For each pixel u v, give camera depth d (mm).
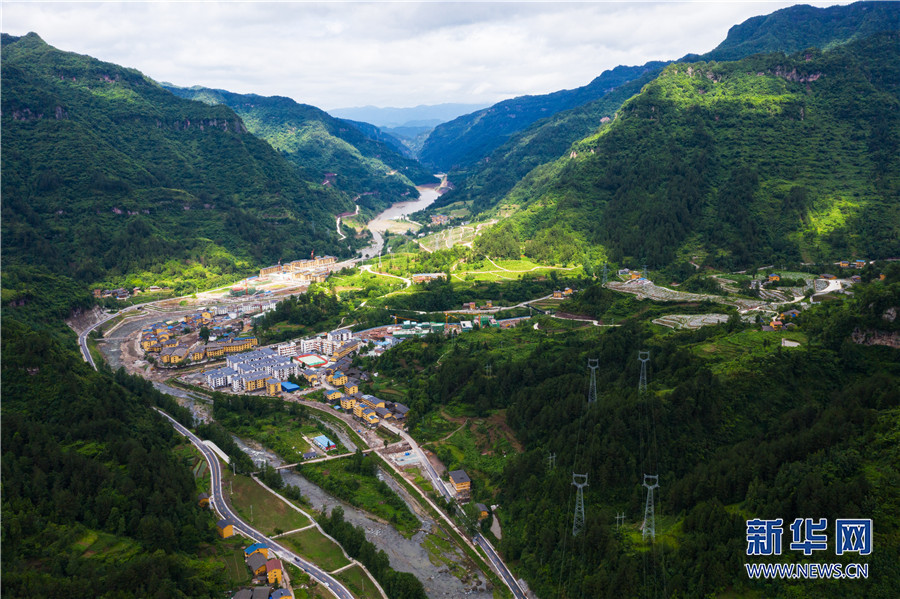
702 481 184500
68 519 193625
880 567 142875
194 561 193625
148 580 171500
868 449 167375
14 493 192625
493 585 193375
